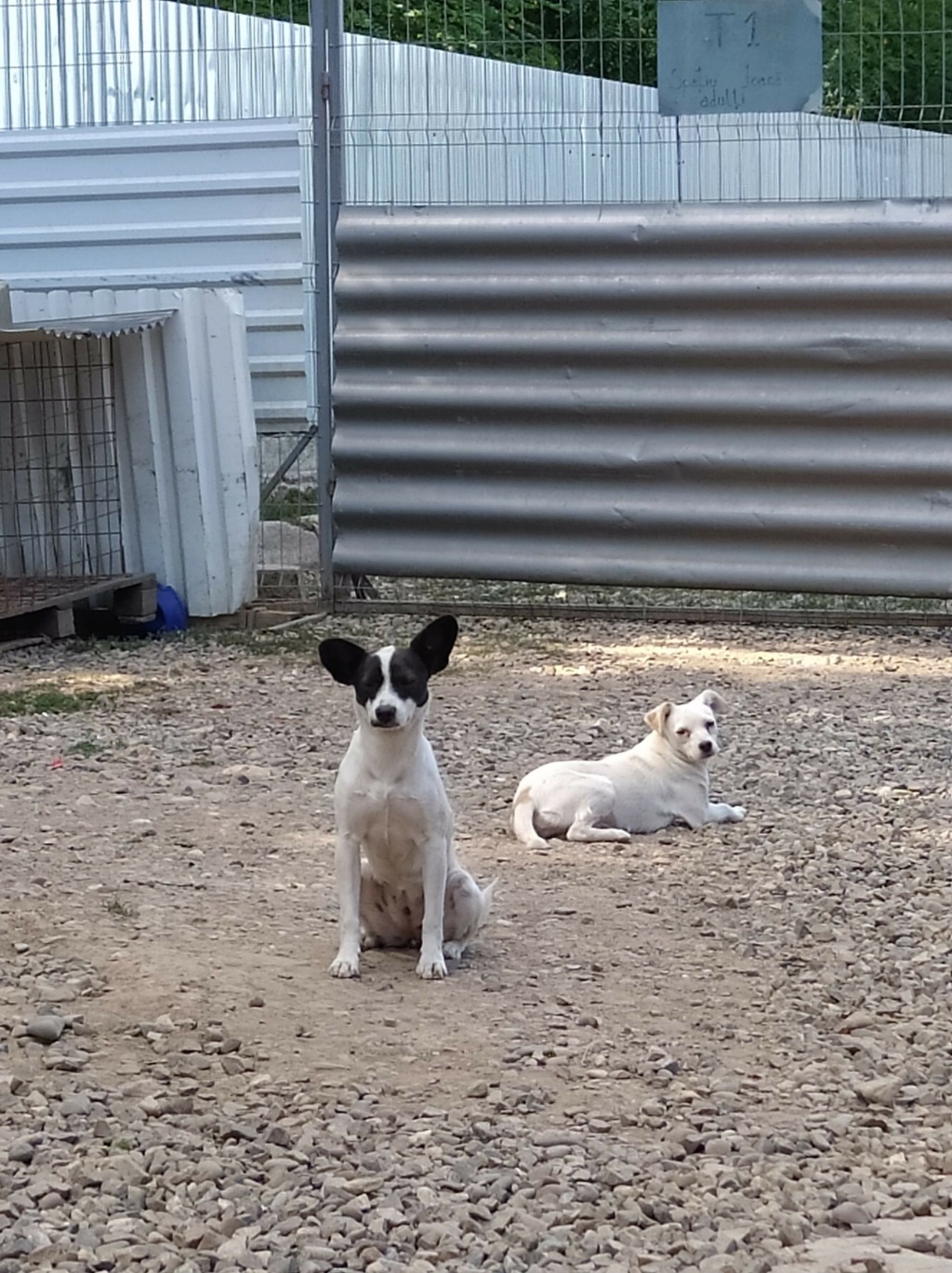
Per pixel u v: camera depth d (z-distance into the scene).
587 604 13.75
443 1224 4.09
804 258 12.80
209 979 5.79
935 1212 4.27
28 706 10.55
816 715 10.41
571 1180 4.37
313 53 13.61
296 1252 3.96
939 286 12.53
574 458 13.36
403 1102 4.90
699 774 8.23
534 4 14.66
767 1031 5.57
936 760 9.35
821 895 7.06
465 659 12.14
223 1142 4.60
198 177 15.25
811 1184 4.42
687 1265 3.95
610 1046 5.37
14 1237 3.98
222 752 9.45
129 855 7.38
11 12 15.38
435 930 6.00
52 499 13.69
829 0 14.62
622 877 7.34
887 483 12.86
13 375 13.62
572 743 9.70
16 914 6.43
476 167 14.33
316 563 14.69
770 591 13.35
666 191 14.55
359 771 5.92
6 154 15.60
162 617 13.38
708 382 13.09
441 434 13.64
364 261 13.66
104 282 15.58
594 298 13.16
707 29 13.12
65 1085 4.91
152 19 15.16
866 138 13.35
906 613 13.22
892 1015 5.72
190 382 13.37
